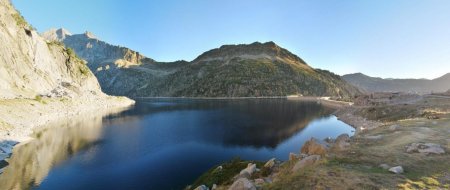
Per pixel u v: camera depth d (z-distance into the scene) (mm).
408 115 74812
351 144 28562
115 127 95375
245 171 27594
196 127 97125
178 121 112062
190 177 46781
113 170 49844
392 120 77375
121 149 64438
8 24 141750
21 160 52750
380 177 17359
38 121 91938
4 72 118625
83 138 75000
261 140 76062
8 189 39500
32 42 159250
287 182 18438
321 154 25016
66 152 60094
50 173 47000
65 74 196000
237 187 18781
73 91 170000
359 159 21562
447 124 37875
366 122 90562
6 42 131250
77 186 42125
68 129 87625
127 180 45188
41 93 137875
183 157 58719
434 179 16906
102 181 44500
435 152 22297
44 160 53688
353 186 16078
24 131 75188
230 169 38594
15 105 91562
